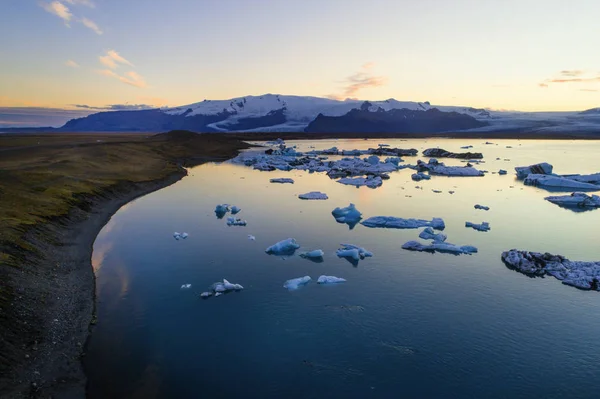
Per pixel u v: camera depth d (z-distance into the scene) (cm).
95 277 2270
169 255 2664
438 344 1648
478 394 1346
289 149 10931
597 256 2727
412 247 2848
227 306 1961
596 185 5559
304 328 1764
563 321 1839
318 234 3191
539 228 3428
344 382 1403
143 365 1481
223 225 3428
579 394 1348
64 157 5656
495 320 1845
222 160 9531
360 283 2248
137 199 4497
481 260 2625
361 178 6062
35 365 1397
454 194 5056
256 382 1398
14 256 2033
